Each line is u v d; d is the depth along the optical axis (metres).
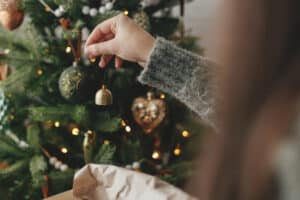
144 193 0.78
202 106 0.79
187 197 0.76
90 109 1.39
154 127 1.39
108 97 1.19
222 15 0.35
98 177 0.83
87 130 1.37
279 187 0.33
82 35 1.42
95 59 1.32
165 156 1.48
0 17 1.34
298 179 0.33
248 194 0.33
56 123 1.40
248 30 0.34
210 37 0.37
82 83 1.29
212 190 0.35
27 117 1.53
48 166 1.47
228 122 0.34
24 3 1.33
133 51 0.90
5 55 1.40
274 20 0.33
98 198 0.83
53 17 1.38
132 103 1.41
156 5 1.45
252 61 0.34
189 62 0.83
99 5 1.36
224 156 0.34
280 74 0.33
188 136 1.46
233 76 0.34
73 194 0.84
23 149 1.45
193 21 1.95
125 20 0.92
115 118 1.37
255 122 0.33
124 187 0.80
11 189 1.46
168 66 0.84
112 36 0.95
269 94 0.33
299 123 0.33
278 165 0.33
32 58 1.38
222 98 0.36
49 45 1.42
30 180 1.44
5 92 1.45
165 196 0.76
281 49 0.33
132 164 1.44
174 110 1.48
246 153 0.33
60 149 1.49
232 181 0.34
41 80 1.37
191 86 0.81
